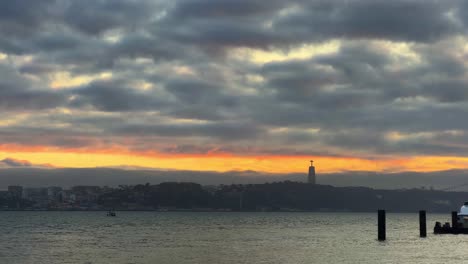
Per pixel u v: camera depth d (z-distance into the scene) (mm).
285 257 81312
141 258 80562
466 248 93750
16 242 115188
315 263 73438
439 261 75000
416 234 139375
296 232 159125
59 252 90625
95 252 90375
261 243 111312
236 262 75250
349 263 73125
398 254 84438
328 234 147250
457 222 129125
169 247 100750
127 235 141125
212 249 96062
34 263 75000
